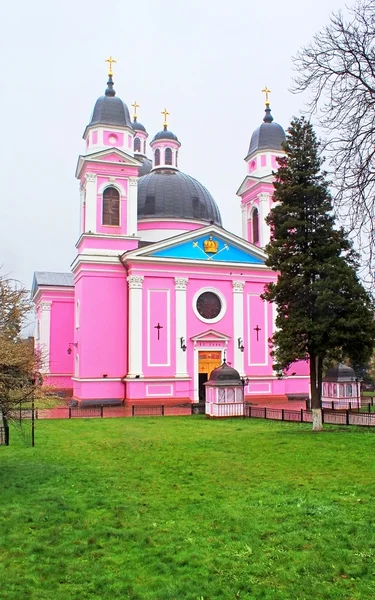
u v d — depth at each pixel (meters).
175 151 48.34
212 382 28.89
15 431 21.78
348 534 8.49
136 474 13.56
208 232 39.09
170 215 43.84
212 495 11.27
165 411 32.72
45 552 8.02
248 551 7.86
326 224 23.53
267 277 40.38
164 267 37.56
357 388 33.47
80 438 20.44
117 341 37.03
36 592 6.64
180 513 9.93
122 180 38.53
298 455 15.95
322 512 9.71
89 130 38.91
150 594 6.55
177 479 12.94
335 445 17.70
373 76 11.87
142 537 8.58
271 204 42.59
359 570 7.09
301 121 24.47
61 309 47.09
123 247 38.00
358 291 22.23
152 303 37.09
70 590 6.72
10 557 7.84
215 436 20.70
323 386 34.25
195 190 45.91
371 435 20.19
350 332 22.31
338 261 22.80
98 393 36.06
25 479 12.98
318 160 23.92
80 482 12.65
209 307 38.72
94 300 36.91
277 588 6.65
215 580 6.92
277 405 36.44
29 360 13.42
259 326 39.81
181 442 19.14
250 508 10.12
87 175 37.78
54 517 9.73
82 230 39.84
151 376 36.25
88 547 8.20
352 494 11.02
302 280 22.86
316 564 7.32
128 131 39.16
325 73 12.30
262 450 17.06
